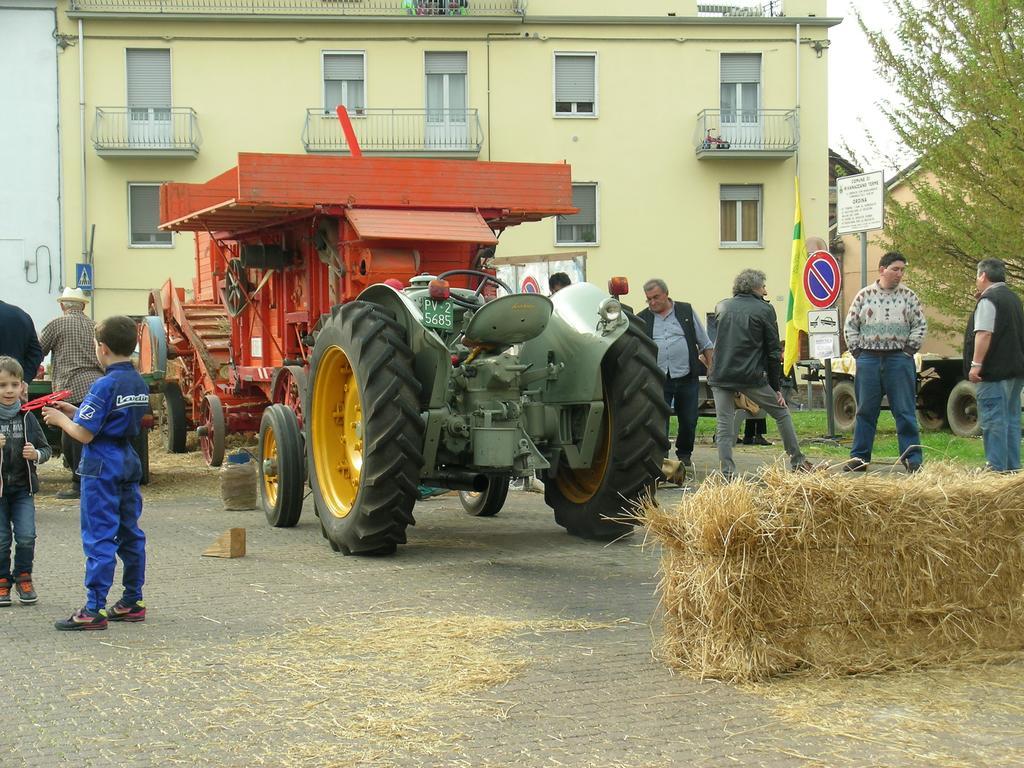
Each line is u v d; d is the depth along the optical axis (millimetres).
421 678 4918
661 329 12180
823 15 34531
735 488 4980
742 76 34531
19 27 32219
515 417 7922
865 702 4559
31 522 6539
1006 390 9508
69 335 11227
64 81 32469
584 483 8625
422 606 6293
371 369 7570
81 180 32562
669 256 34562
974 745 4066
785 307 34812
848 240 40438
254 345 12820
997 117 16516
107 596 6426
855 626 5012
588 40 33969
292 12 32938
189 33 32750
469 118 33750
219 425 12719
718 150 33812
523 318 7621
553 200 10969
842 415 18891
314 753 4039
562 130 34062
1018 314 9484
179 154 32562
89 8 32312
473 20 33375
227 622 5977
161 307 15391
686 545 4984
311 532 8953
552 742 4121
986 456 9617
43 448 6648
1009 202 16422
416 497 7648
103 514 5910
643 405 8117
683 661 5043
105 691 4785
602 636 5613
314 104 33250
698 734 4191
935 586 5121
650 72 34156
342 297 10555
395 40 33375
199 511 10203
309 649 5410
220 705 4582
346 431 8320
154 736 4230
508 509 10188
